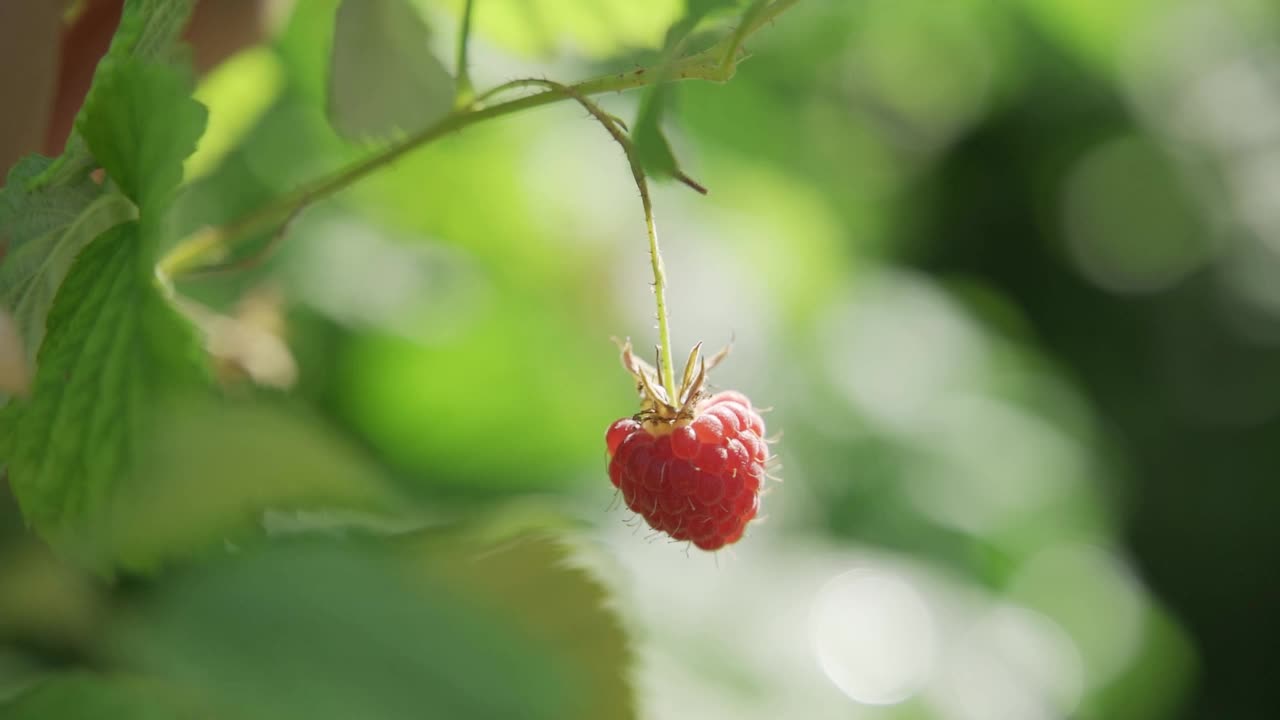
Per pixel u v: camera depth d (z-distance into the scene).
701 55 0.32
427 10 0.34
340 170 0.32
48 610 0.28
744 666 0.42
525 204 0.49
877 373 0.66
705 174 0.62
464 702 0.20
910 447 0.63
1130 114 1.14
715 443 0.35
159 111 0.29
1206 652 1.17
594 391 0.50
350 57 0.34
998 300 0.97
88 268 0.29
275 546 0.23
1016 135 1.15
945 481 0.63
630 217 0.53
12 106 0.31
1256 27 1.15
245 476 0.28
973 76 1.04
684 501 0.34
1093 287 1.24
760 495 0.35
